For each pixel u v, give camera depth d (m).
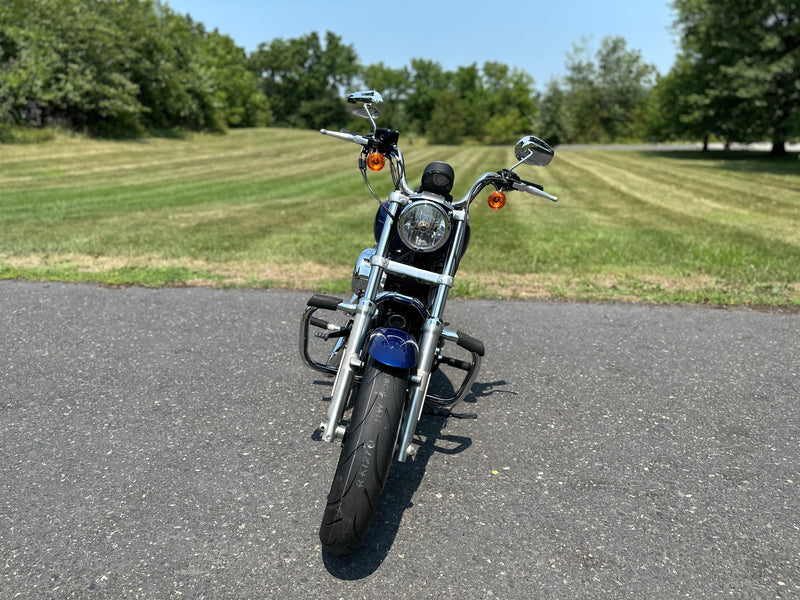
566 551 2.92
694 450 3.89
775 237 10.89
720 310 6.76
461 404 4.44
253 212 13.05
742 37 35.03
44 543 2.86
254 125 65.44
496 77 113.44
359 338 3.12
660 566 2.84
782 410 4.47
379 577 2.71
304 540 2.93
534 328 6.07
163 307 6.39
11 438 3.79
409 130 99.75
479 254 9.10
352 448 2.71
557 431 4.09
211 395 4.43
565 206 15.25
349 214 12.91
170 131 40.66
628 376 5.00
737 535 3.08
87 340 5.45
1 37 29.19
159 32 40.97
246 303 6.56
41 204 13.61
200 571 2.71
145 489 3.29
